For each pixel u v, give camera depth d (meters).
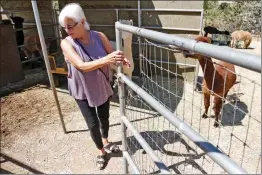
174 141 3.21
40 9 7.84
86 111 2.71
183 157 3.01
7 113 4.40
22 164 3.09
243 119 3.88
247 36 9.22
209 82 3.39
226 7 13.68
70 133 3.71
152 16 5.74
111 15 6.14
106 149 3.21
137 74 6.04
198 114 4.05
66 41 2.34
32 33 8.23
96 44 2.42
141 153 3.11
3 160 3.17
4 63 5.63
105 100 2.70
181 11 5.41
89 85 2.52
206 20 13.38
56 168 3.01
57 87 5.49
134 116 3.81
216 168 2.79
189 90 5.00
